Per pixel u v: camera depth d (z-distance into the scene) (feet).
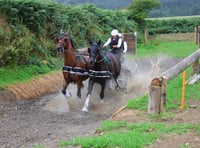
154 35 137.28
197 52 43.75
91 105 46.03
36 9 66.44
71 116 41.04
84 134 32.17
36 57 62.34
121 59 51.08
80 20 84.12
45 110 44.21
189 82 47.55
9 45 57.31
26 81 53.21
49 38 70.38
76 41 77.46
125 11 132.77
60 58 69.10
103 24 101.50
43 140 31.53
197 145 26.27
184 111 35.65
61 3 79.46
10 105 45.70
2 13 61.46
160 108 34.94
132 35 95.20
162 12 193.77
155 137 28.14
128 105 38.70
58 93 54.03
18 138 32.58
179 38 137.80
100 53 44.47
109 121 34.22
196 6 203.82
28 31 63.87
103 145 27.27
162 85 34.81
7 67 55.72
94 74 44.24
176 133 29.01
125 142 27.25
